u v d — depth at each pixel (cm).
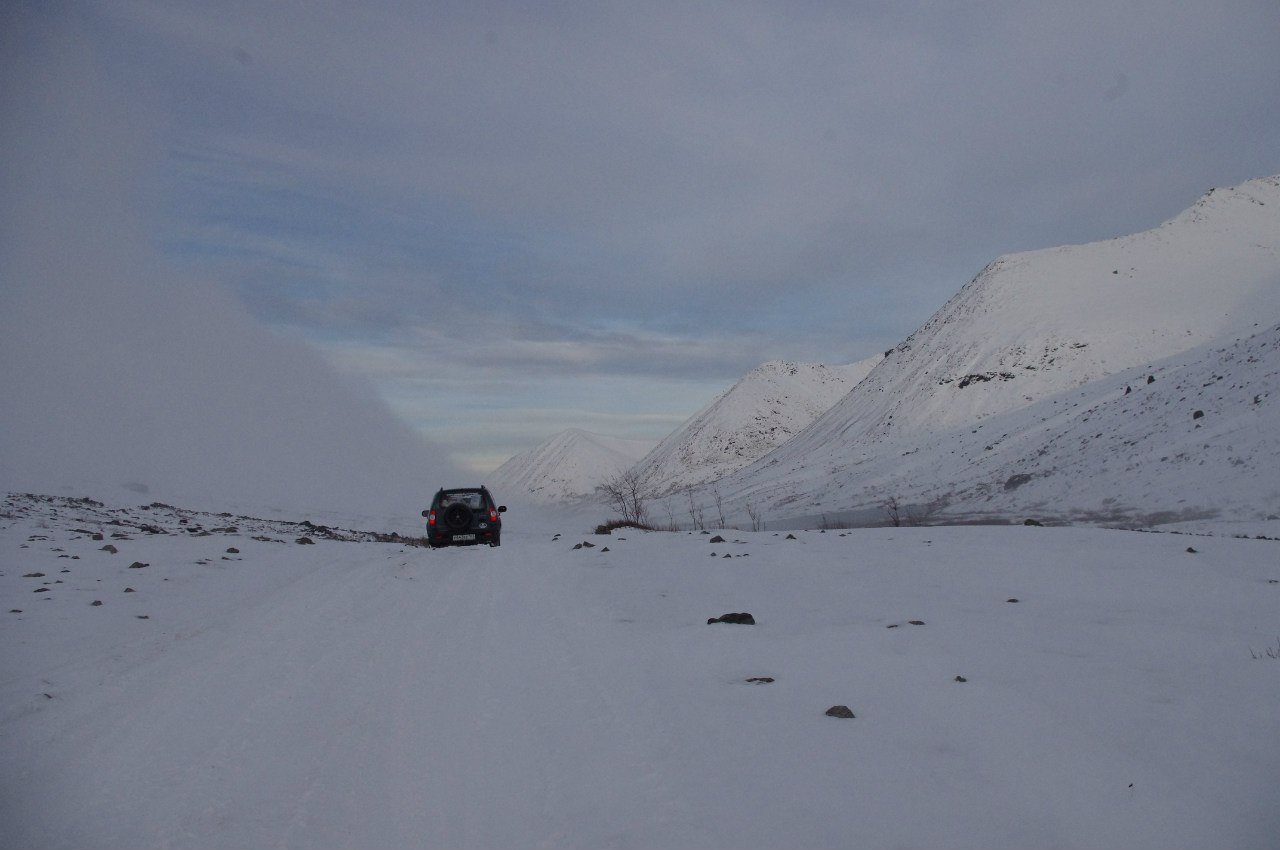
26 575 1109
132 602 977
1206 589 1026
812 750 437
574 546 1939
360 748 475
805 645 718
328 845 347
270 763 451
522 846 337
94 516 2194
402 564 1498
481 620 890
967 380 11819
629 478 6022
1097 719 475
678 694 567
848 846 318
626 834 340
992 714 489
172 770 440
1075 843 318
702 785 392
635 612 941
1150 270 13975
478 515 2006
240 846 346
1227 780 378
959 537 1817
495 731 499
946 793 371
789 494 10119
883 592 1063
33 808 389
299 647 752
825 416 16662
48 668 662
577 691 585
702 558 1522
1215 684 550
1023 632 763
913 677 591
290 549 1742
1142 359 10269
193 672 656
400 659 704
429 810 383
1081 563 1299
